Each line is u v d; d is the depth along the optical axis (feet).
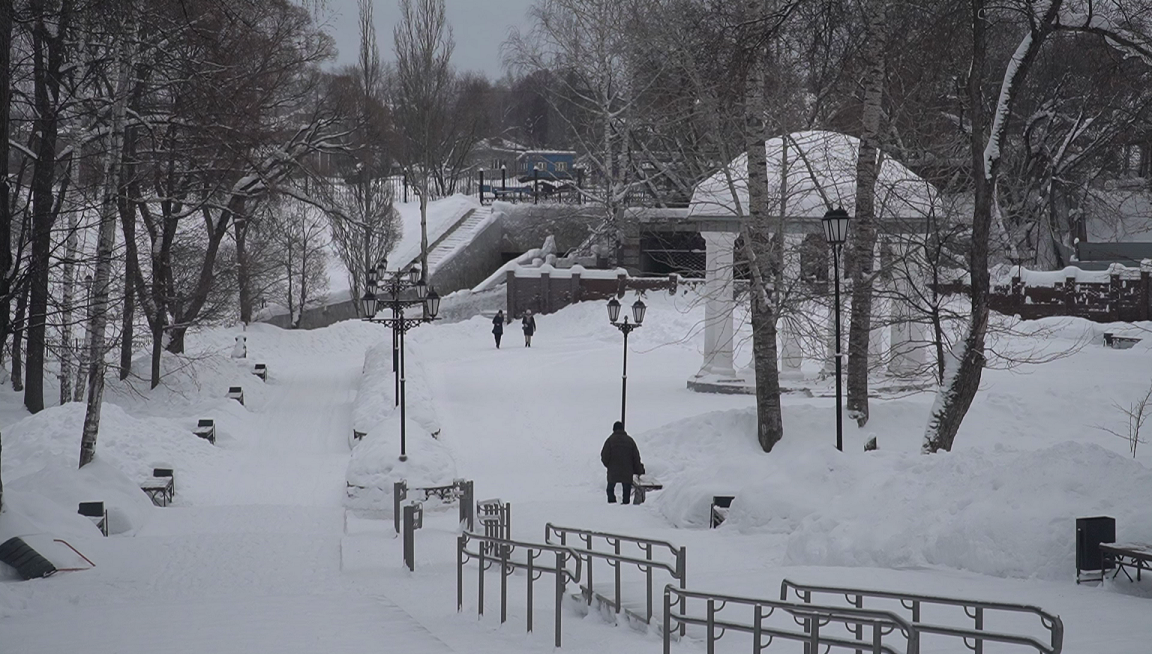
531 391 130.52
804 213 90.99
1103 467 41.29
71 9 72.43
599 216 208.33
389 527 67.97
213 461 93.81
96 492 69.26
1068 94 162.50
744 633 31.89
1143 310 160.04
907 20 80.18
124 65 77.82
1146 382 106.32
